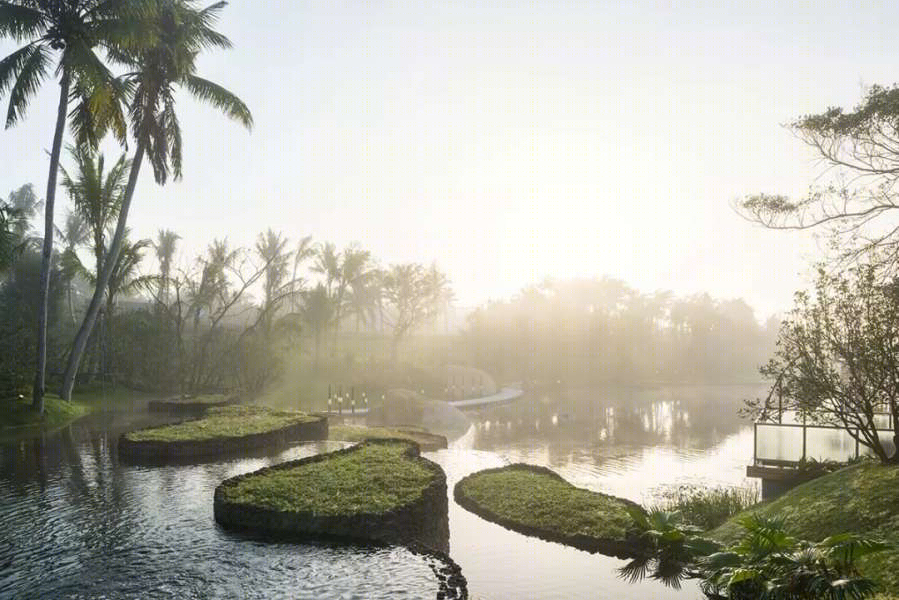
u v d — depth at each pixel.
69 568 9.84
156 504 13.59
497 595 9.89
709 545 11.30
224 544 10.98
